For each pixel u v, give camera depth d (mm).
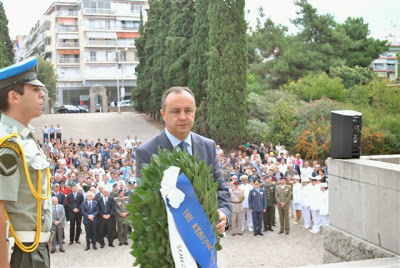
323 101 27484
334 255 6613
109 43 73000
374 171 5723
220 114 29000
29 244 2383
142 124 42531
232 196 14297
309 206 14656
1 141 2260
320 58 39406
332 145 6668
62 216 12766
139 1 75188
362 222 6004
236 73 29016
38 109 2521
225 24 28953
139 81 45438
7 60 42750
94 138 37031
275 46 41844
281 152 23219
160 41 39656
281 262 11375
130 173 18094
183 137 3070
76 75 73062
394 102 27766
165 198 2186
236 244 13273
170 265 2229
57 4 72500
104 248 13156
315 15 40188
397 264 4988
